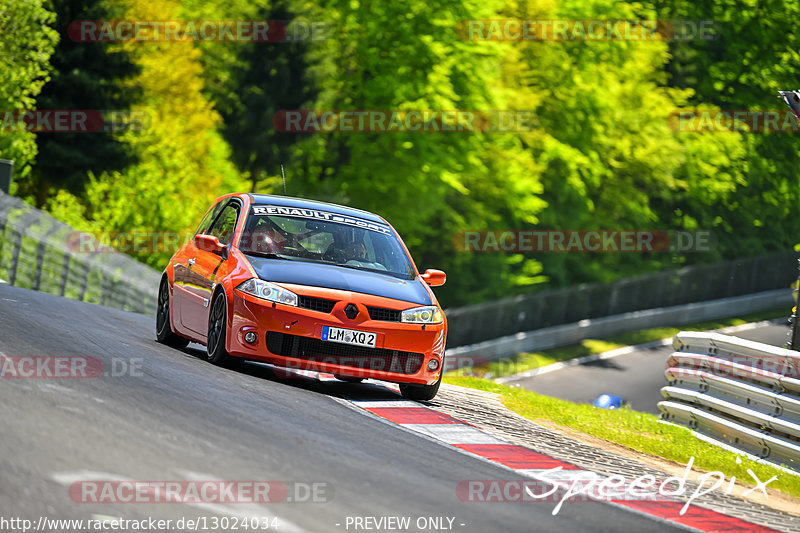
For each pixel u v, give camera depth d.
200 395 26.06
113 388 24.34
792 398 36.59
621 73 161.88
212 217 39.22
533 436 32.62
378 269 35.66
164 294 39.94
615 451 34.59
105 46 122.94
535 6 146.00
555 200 155.50
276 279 32.44
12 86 105.44
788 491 31.94
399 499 19.30
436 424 30.16
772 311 174.88
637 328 152.50
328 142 129.12
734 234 190.38
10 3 105.00
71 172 123.00
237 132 129.50
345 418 27.58
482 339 129.75
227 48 134.88
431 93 115.75
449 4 118.50
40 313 38.69
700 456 36.00
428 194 117.75
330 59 125.44
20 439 18.02
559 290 141.88
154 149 131.38
